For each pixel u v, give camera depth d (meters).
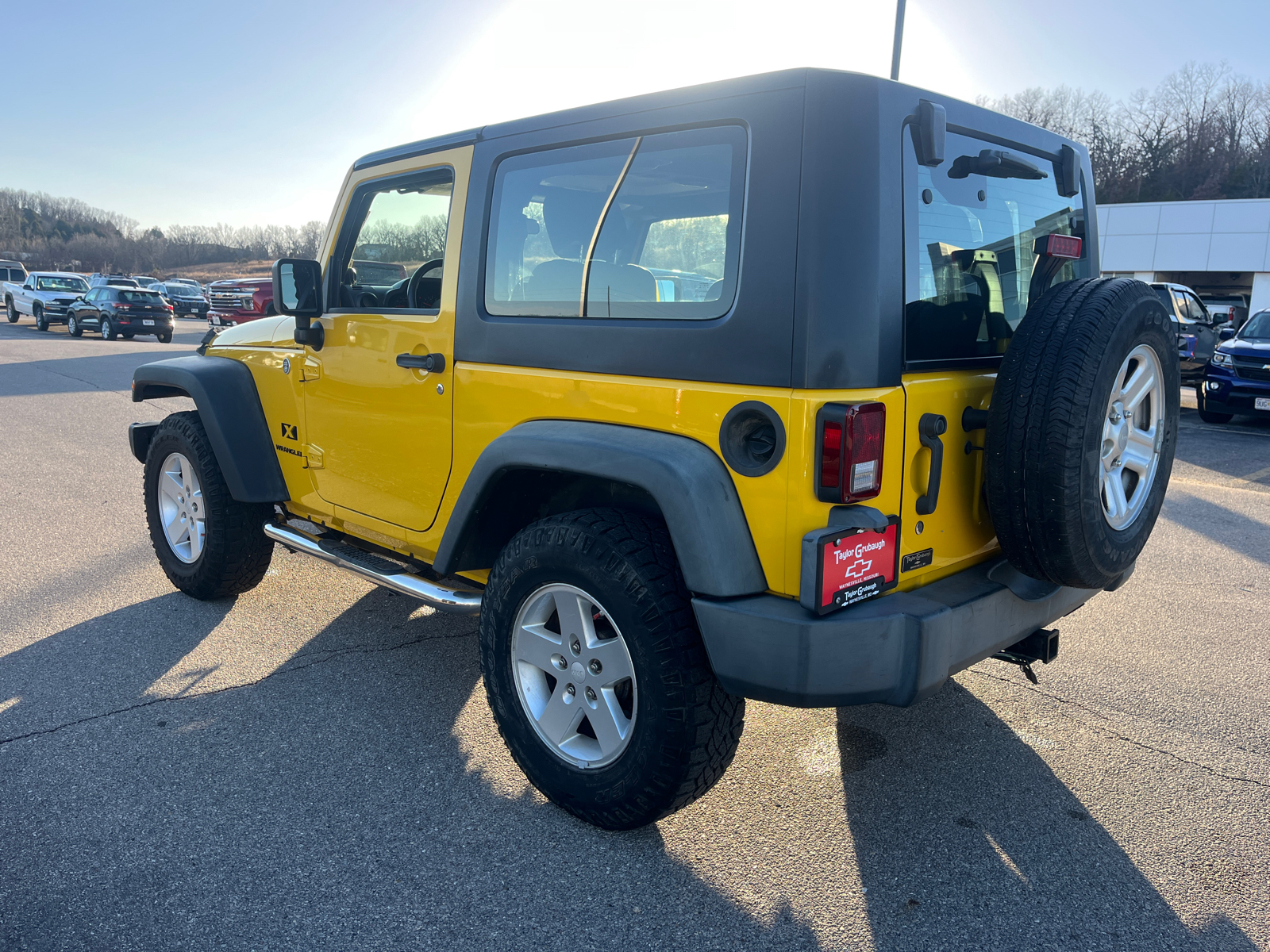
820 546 2.05
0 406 10.82
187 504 4.29
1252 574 5.21
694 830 2.62
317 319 3.51
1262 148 60.47
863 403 2.09
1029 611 2.56
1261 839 2.61
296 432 3.78
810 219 2.08
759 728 3.27
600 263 2.52
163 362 4.35
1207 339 15.09
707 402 2.24
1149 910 2.29
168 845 2.47
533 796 2.78
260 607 4.36
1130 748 3.14
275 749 3.01
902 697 2.19
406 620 4.23
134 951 2.07
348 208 3.45
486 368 2.81
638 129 2.43
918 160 2.27
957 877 2.42
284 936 2.14
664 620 2.31
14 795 2.70
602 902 2.29
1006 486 2.27
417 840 2.53
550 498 2.96
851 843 2.56
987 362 2.59
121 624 4.10
